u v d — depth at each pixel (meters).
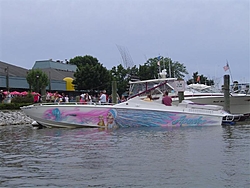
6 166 8.23
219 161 8.55
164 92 19.92
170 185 6.51
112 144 11.53
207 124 18.45
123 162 8.50
